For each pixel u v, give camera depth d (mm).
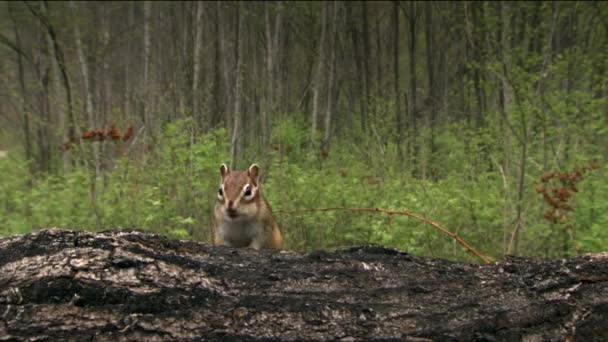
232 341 2641
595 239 6883
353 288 2959
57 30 15422
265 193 9844
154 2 21453
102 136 10406
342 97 22328
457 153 14000
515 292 2965
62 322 2637
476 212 8359
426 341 2672
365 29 21438
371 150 13383
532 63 8250
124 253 2924
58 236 3000
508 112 9109
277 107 16625
